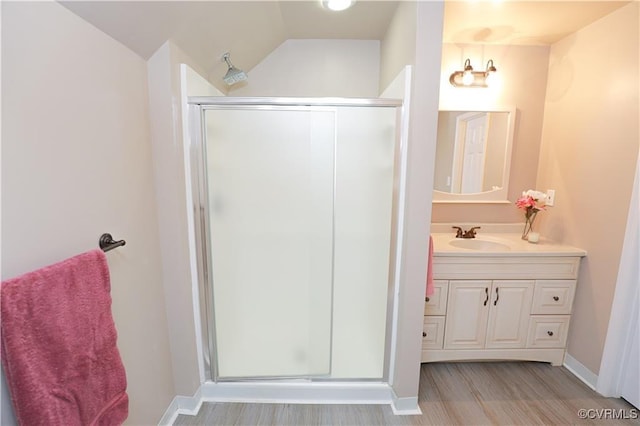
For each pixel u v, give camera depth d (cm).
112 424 95
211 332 161
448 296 186
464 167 222
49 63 82
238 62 194
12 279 69
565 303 188
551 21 178
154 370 138
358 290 163
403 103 143
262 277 161
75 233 93
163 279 146
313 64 217
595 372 177
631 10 156
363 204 156
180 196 142
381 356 167
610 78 168
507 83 215
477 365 201
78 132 93
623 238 161
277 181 153
